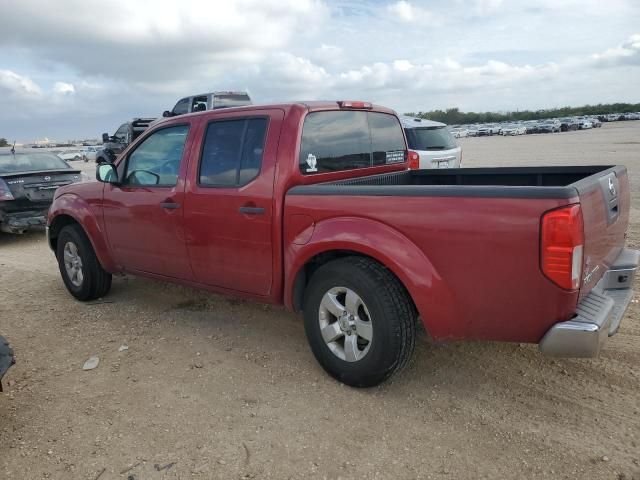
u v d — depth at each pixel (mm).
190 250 4543
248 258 4141
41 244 9531
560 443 3068
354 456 3033
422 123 10688
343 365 3691
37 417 3559
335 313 3678
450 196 3152
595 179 3254
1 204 9195
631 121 93938
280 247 3945
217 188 4258
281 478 2885
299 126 3936
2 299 6066
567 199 2824
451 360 4086
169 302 5668
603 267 3418
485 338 3230
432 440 3145
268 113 4062
